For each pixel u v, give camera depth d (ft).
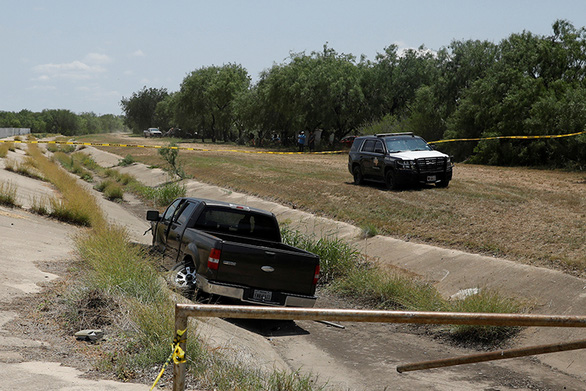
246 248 27.78
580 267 35.63
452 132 123.85
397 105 203.00
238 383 16.97
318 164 122.31
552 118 101.71
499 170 96.37
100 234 36.96
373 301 35.42
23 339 18.76
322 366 23.16
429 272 40.22
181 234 31.78
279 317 10.28
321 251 41.88
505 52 126.41
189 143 268.21
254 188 86.02
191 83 299.79
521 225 48.55
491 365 24.25
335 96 195.00
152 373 17.28
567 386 21.90
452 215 54.70
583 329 26.73
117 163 151.23
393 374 22.57
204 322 24.34
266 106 227.40
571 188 69.41
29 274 28.19
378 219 56.85
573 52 118.32
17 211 51.21
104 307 22.71
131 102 495.41
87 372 16.60
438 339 28.43
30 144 211.20
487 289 34.42
